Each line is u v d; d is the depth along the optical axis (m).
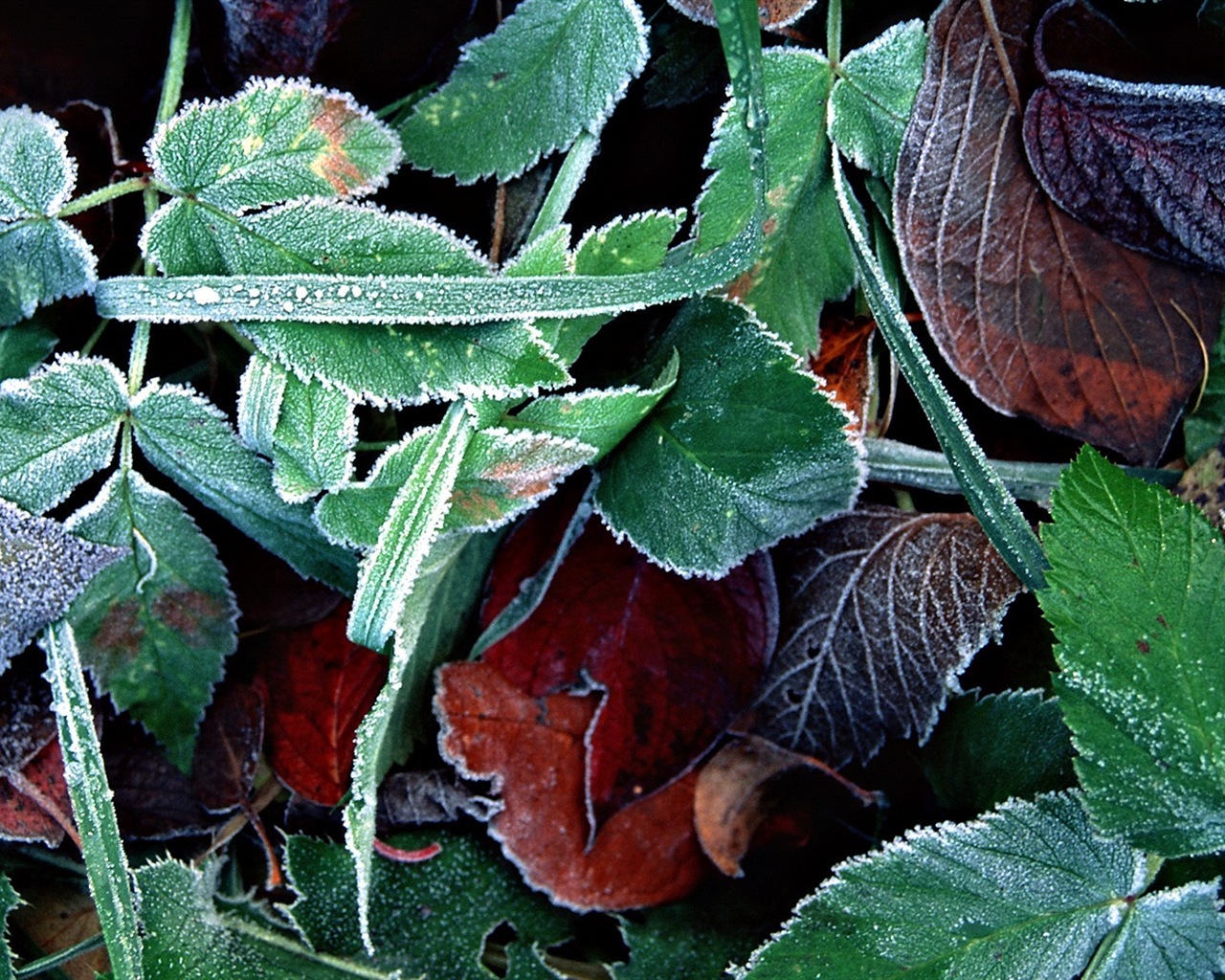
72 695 0.84
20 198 0.83
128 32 0.85
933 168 0.85
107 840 0.84
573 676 0.87
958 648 0.86
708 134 0.86
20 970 0.85
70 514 0.85
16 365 0.84
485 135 0.85
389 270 0.83
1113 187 0.85
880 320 0.85
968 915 0.85
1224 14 0.85
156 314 0.83
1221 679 0.84
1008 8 0.85
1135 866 0.85
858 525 0.87
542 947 0.88
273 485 0.84
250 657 0.87
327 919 0.87
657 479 0.85
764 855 0.88
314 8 0.84
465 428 0.83
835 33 0.85
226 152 0.83
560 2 0.84
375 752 0.84
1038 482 0.87
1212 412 0.86
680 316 0.85
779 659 0.87
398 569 0.83
